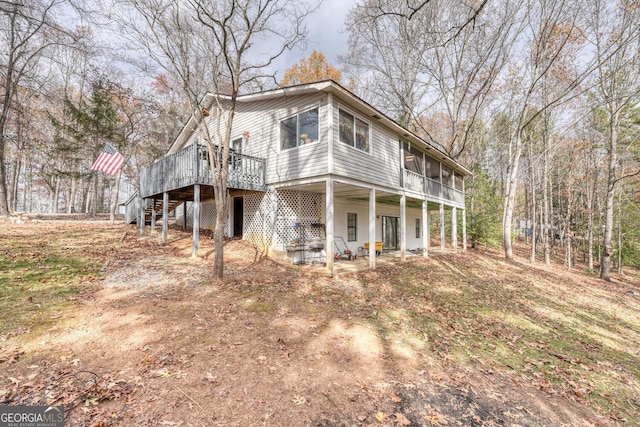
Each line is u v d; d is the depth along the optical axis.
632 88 14.40
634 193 19.44
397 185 11.59
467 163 24.53
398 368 3.83
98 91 16.16
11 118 15.24
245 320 4.75
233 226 12.24
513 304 7.86
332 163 8.22
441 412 3.03
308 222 10.86
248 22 6.86
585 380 4.17
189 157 8.87
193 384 2.98
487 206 20.38
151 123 21.77
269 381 3.18
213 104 11.84
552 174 25.22
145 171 11.98
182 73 7.67
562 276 14.16
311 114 8.91
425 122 27.23
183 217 14.76
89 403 2.57
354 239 13.08
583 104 17.39
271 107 10.30
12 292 4.93
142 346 3.63
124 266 7.12
